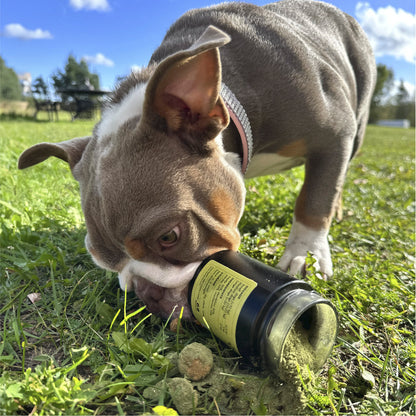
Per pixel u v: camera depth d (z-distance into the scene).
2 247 0.46
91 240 0.33
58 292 0.39
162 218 0.30
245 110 0.40
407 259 0.54
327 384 0.29
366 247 0.58
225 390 0.27
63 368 0.27
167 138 0.31
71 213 0.56
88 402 0.26
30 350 0.31
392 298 0.40
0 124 2.49
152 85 0.28
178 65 0.28
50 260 0.41
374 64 0.67
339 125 0.45
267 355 0.27
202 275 0.31
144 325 0.34
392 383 0.31
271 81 0.42
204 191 0.32
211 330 0.30
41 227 0.52
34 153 0.39
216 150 0.33
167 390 0.27
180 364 0.28
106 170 0.31
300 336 0.30
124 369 0.28
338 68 0.51
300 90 0.42
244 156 0.39
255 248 0.48
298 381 0.27
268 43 0.43
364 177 1.14
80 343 0.32
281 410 0.27
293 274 0.44
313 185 0.46
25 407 0.26
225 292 0.29
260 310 0.27
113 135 0.32
